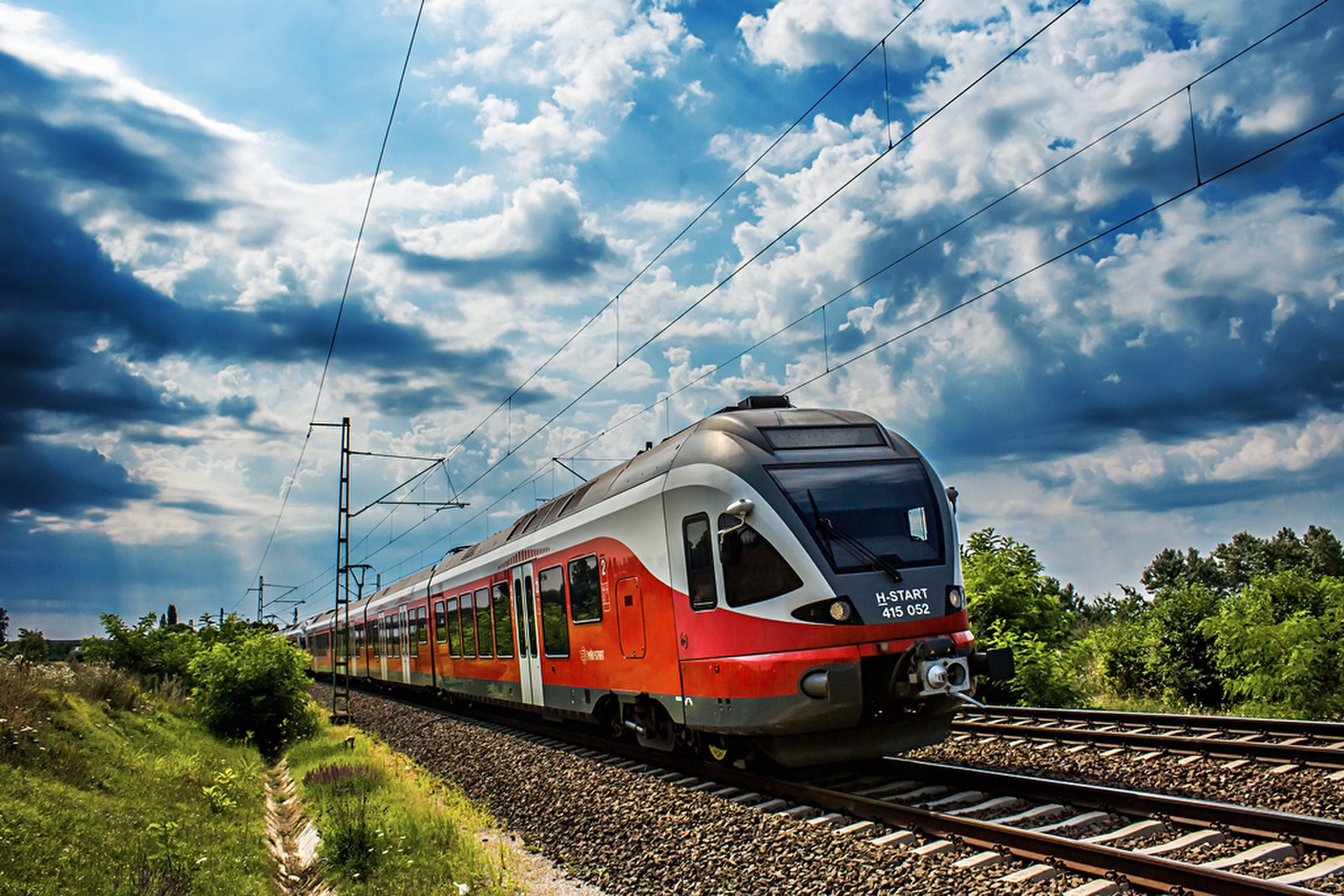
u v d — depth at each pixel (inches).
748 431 374.3
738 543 349.4
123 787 343.0
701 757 410.6
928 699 339.3
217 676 641.0
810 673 323.0
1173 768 328.5
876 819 282.5
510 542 644.7
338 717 778.8
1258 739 373.4
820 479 354.0
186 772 410.3
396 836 300.0
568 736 539.8
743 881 237.6
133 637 840.3
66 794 299.1
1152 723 438.3
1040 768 355.6
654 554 406.0
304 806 402.6
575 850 292.2
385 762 500.4
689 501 379.2
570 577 510.6
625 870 262.4
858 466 362.9
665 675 395.5
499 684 650.2
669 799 335.9
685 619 379.6
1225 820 237.5
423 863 273.9
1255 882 184.2
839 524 342.6
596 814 331.3
